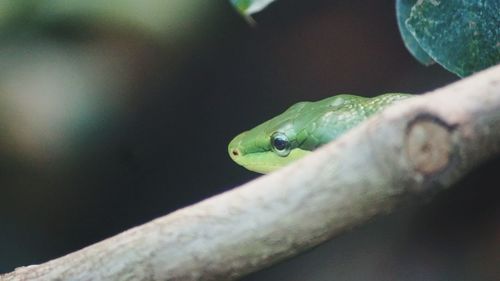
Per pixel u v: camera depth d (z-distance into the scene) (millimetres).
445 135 525
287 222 542
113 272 568
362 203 535
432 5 671
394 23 1445
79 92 1313
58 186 1444
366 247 1276
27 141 1333
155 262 560
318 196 537
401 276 1191
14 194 1435
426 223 1174
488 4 665
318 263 1358
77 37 1239
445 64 673
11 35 1212
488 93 524
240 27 1457
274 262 549
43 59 1251
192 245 555
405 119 527
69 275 582
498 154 543
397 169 529
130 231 570
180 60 1405
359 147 532
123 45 1271
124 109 1399
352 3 1466
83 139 1372
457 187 1116
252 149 933
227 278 554
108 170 1472
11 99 1276
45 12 1192
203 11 1358
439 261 1159
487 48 667
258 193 544
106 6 1203
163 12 1253
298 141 896
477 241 1128
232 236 549
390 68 1465
